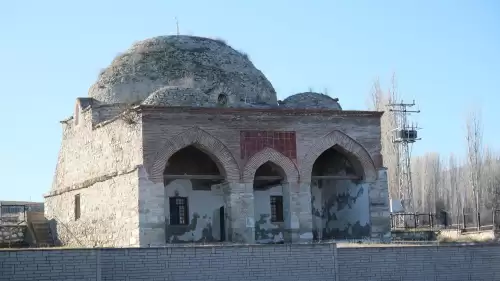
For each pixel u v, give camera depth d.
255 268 17.89
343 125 31.31
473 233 39.44
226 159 29.05
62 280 15.72
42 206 54.97
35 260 15.53
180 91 30.61
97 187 32.19
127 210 28.38
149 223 27.27
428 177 77.25
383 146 58.97
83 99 36.12
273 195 32.75
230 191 29.00
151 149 27.70
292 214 29.94
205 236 31.41
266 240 32.38
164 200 29.34
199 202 31.50
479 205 65.12
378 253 19.28
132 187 27.88
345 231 33.28
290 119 30.34
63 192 37.44
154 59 35.41
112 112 34.19
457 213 67.81
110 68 36.47
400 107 58.44
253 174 29.39
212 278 17.39
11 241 37.56
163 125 28.05
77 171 36.28
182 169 31.59
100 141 32.69
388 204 31.77
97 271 16.09
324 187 34.97
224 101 34.50
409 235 34.91
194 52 35.72
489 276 20.38
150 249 16.83
